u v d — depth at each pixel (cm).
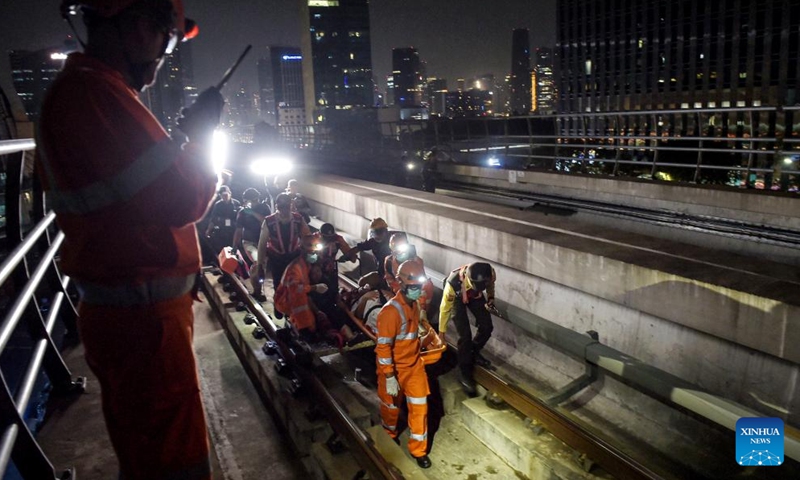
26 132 1585
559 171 1349
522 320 650
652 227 1066
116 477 372
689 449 487
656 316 536
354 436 427
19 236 395
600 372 581
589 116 1266
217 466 455
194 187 143
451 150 1812
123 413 160
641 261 551
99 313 152
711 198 984
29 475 292
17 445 286
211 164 149
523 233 695
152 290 152
